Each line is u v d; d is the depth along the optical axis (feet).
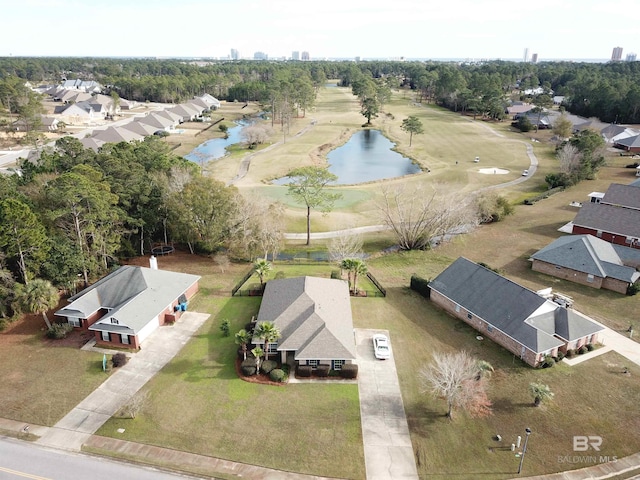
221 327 147.23
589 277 180.14
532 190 310.04
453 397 110.01
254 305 166.09
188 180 217.36
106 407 115.75
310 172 222.89
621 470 97.76
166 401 117.60
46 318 149.28
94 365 132.67
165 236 220.84
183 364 132.77
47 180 190.60
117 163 205.57
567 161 316.40
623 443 104.88
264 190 304.30
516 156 402.11
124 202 198.29
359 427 109.40
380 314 160.04
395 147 453.58
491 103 583.17
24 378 126.82
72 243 168.25
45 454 101.30
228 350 139.64
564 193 301.02
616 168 358.84
